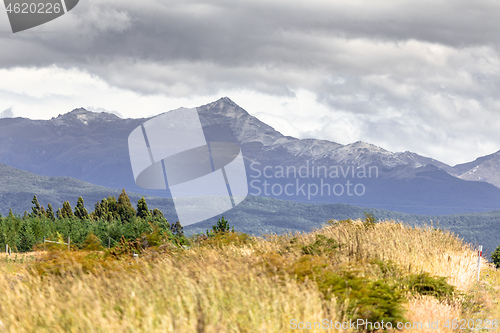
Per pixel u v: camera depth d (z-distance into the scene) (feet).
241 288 26.40
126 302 25.00
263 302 24.53
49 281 31.63
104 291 27.50
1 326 23.63
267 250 42.42
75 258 35.86
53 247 37.88
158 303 24.84
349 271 31.76
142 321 22.39
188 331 21.24
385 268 37.99
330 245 42.98
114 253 41.83
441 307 32.96
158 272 29.81
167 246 43.06
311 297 25.93
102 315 23.88
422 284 36.32
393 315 27.73
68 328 23.07
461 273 44.98
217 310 23.67
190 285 25.53
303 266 30.73
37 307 25.43
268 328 22.70
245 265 30.58
